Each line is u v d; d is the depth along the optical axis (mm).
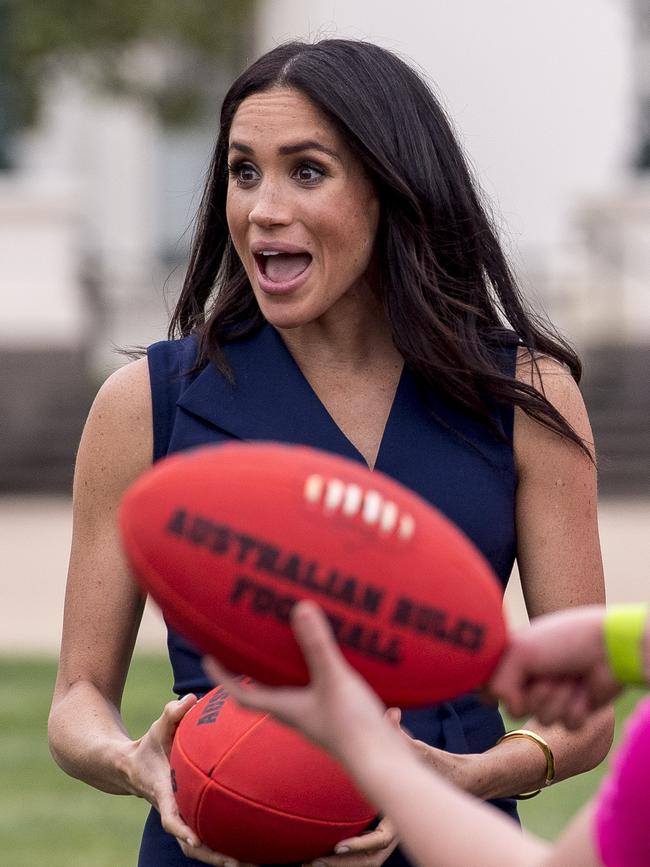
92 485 3553
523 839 2225
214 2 21156
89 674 3551
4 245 21016
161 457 3527
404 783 2230
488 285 3623
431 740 3395
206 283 3779
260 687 2529
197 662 3465
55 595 13086
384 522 2420
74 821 7219
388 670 2414
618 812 2135
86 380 21000
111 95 21719
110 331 22234
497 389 3445
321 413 3469
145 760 3281
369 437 3496
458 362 3422
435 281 3480
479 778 3266
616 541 15062
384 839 3137
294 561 2414
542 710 2404
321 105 3336
